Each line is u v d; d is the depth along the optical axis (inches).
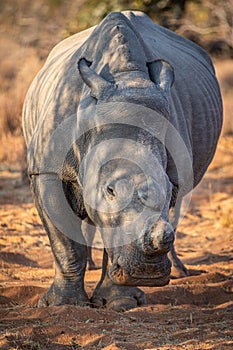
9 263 1035.3
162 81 676.7
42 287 855.1
